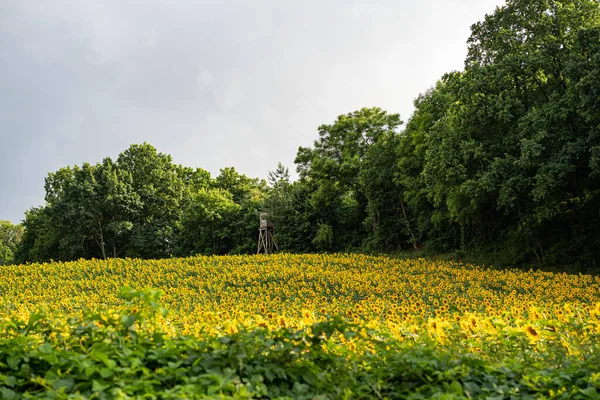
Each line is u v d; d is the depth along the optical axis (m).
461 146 24.19
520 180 22.02
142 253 53.72
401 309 11.90
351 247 42.09
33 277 25.34
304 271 25.12
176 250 52.75
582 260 23.52
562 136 21.47
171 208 57.53
